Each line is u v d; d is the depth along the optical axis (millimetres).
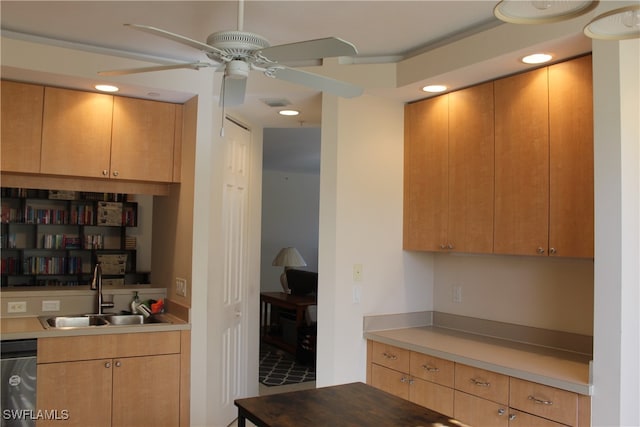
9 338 2961
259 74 3453
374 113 3504
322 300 3391
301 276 7215
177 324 3449
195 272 3529
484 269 3488
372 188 3492
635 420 2281
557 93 2750
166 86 3424
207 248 3559
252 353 4555
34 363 3020
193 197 3539
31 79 3229
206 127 3562
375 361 3396
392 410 2104
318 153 7512
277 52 1916
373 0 2514
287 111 4027
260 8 2602
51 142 3342
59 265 6645
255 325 4602
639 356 2311
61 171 3367
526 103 2902
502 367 2629
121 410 3250
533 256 3104
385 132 3553
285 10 2623
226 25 2830
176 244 3793
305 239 10023
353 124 3420
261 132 4602
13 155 3240
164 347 3402
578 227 2625
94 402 3178
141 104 3629
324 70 3398
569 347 2969
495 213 3039
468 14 2678
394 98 3543
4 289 3754
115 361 3244
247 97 3607
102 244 6930
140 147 3615
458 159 3275
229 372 4043
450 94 3348
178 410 3426
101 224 6848
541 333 3113
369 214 3479
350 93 2350
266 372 5824
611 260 2252
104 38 3094
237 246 4223
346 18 2732
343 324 3357
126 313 3820
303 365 6184
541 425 2465
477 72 2965
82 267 6875
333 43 1765
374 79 3326
